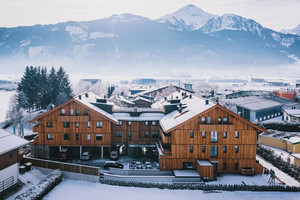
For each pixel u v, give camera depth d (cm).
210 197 3547
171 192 3659
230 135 4334
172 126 4338
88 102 5316
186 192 3666
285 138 5959
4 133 3462
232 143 4347
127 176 4066
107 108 5403
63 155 4822
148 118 5281
